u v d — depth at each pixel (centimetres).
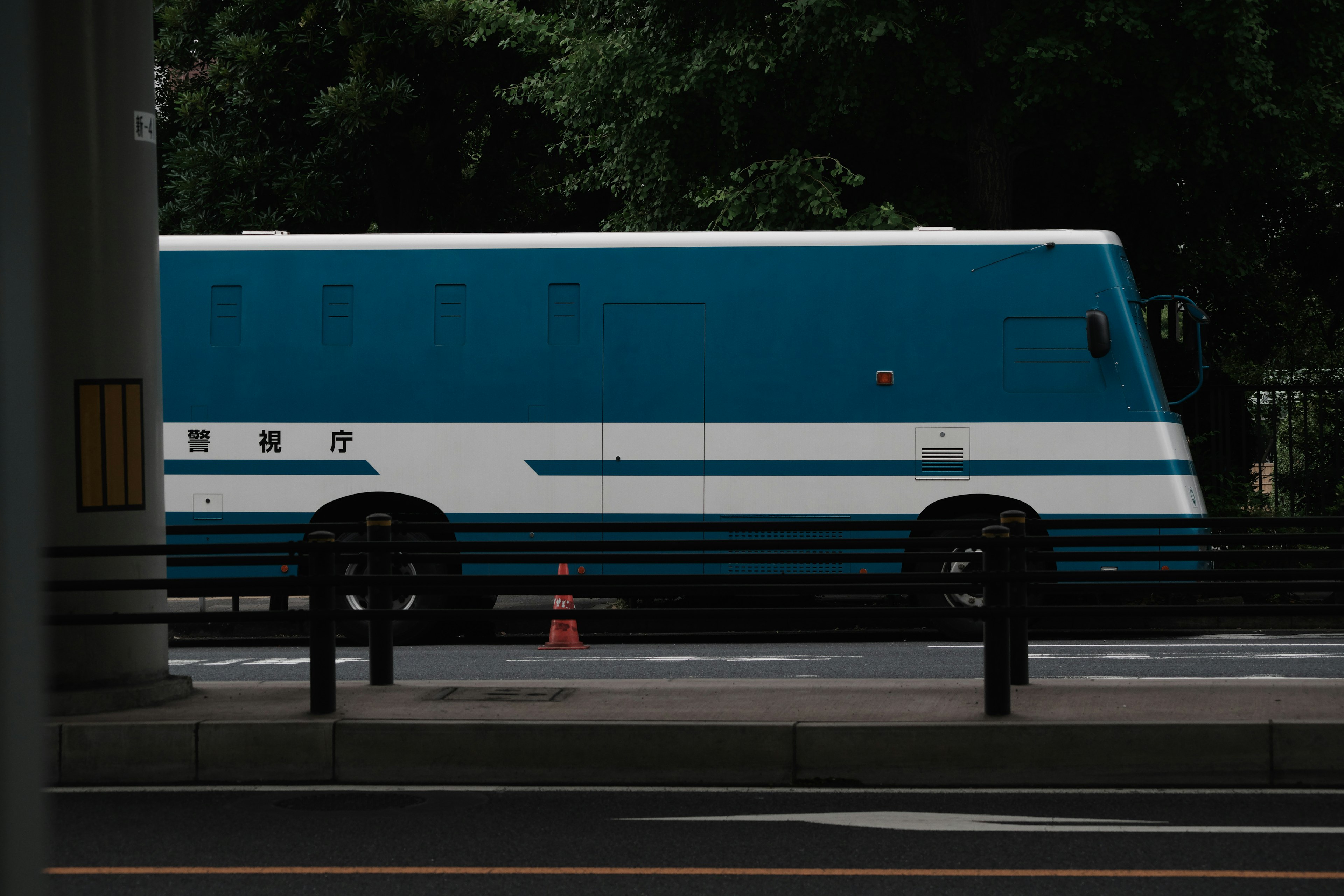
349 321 1387
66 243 804
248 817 652
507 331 1380
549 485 1370
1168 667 1116
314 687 751
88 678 788
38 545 199
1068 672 1085
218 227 2328
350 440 1379
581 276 1381
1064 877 552
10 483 195
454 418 1377
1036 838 607
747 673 1117
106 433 810
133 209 820
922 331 1361
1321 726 691
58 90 804
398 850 596
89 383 806
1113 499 1342
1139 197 1911
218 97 2428
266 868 571
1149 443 1341
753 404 1366
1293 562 1393
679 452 1366
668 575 822
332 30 2331
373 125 2259
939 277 1363
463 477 1375
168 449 1384
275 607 1377
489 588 812
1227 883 544
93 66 808
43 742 202
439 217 2633
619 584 815
